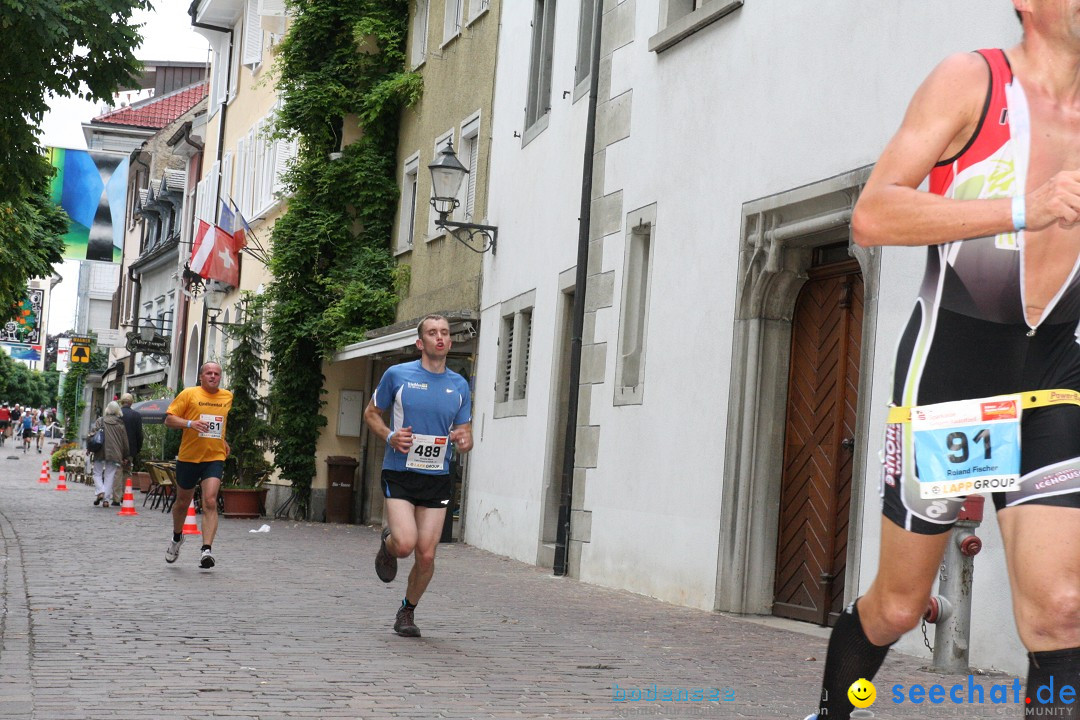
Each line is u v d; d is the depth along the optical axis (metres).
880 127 11.10
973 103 3.57
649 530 15.03
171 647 8.95
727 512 13.16
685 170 14.89
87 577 13.67
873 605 4.00
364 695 7.38
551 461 19.11
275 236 30.08
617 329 16.61
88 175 44.53
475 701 7.32
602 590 15.55
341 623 10.66
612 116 17.28
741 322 13.23
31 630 9.55
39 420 98.19
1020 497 3.64
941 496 3.70
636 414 15.72
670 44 15.45
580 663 8.98
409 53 29.31
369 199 29.53
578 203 18.72
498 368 22.16
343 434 30.39
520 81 22.20
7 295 27.02
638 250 16.39
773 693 7.92
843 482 12.09
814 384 12.73
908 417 3.76
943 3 10.39
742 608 13.05
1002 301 3.60
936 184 3.69
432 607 12.32
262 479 29.78
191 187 51.81
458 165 22.14
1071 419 3.60
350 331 28.47
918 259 10.37
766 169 12.96
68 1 12.77
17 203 14.34
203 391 15.20
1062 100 3.58
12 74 12.98
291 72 29.88
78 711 6.63
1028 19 3.60
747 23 13.61
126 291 67.00
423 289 26.86
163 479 29.39
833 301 12.52
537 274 20.42
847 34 11.71
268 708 6.89
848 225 11.76
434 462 9.77
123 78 13.32
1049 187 3.37
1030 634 3.60
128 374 63.44
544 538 19.06
